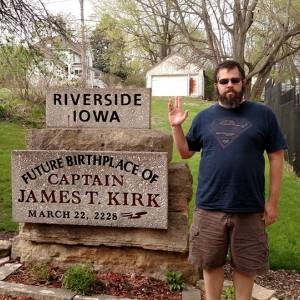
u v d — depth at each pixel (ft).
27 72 37.45
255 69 35.45
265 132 7.64
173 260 10.40
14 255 11.19
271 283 11.03
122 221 10.33
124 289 9.84
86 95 10.81
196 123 8.11
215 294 8.30
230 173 7.54
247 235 7.72
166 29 48.62
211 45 35.35
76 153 10.41
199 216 7.98
